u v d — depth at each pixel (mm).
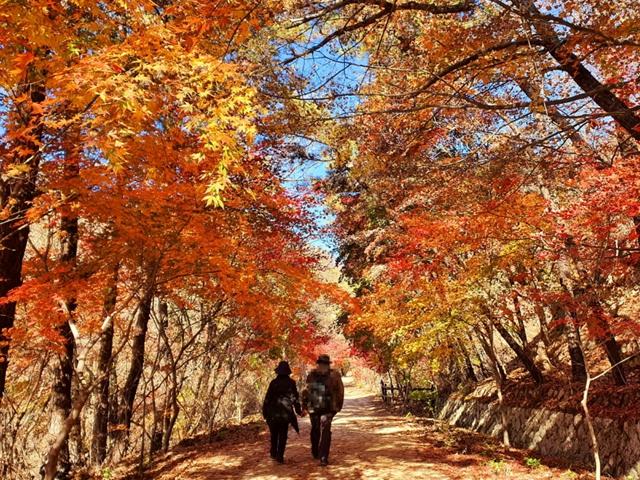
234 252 7500
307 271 9031
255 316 8492
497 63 6199
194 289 8508
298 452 9102
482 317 10438
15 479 9281
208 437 12492
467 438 12055
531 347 16188
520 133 8070
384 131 8062
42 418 10758
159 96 4449
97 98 4086
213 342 13133
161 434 12383
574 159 7645
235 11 5070
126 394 10430
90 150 5738
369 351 20953
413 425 14547
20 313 8133
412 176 7859
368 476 6805
